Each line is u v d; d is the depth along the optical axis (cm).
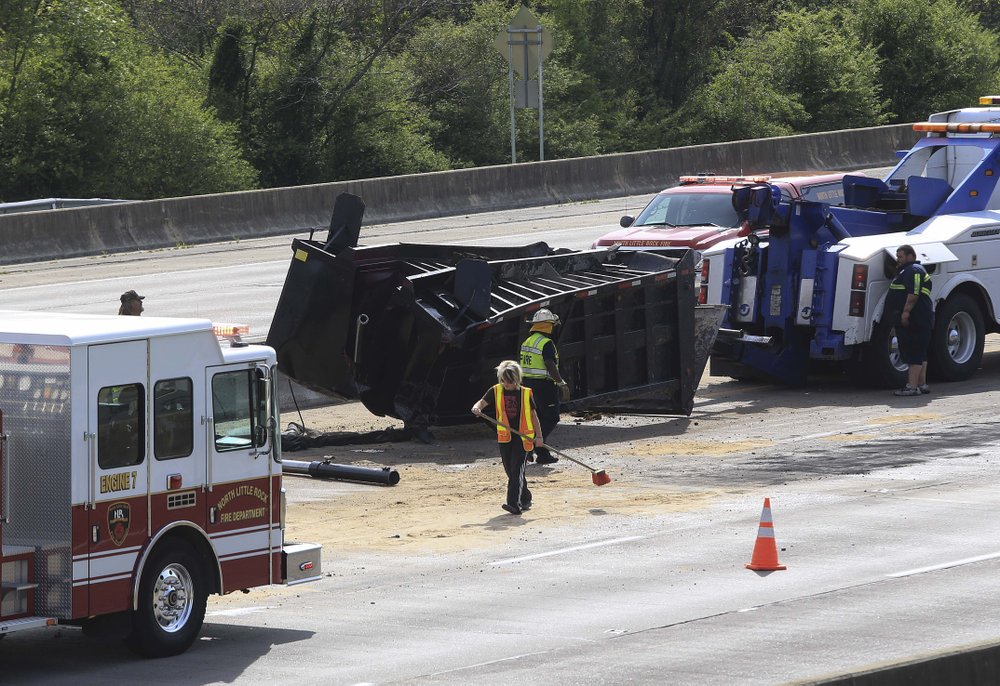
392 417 5181
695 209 6331
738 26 18525
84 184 12119
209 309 6819
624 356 5112
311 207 9975
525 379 4516
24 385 2598
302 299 4841
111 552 2628
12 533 2619
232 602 3170
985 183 5841
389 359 4956
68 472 2564
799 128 17088
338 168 14438
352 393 4841
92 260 8694
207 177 12719
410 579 3281
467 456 4766
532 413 3916
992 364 6150
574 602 2994
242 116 14188
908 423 4969
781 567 3216
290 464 3278
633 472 4403
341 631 2858
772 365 5650
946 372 5697
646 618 2838
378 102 14538
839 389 5738
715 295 5716
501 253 5256
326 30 14438
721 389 5897
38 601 2600
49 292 7400
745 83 16750
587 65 17162
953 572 3112
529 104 11006
